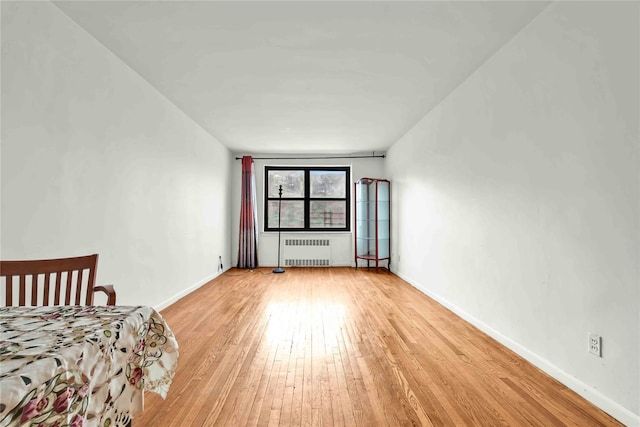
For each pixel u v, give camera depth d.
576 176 1.98
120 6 2.23
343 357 2.45
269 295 4.43
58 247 2.28
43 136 2.15
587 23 1.89
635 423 1.60
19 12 1.97
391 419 1.69
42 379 0.67
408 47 2.76
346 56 2.91
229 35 2.59
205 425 1.64
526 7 2.22
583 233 1.93
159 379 1.22
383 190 6.40
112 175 2.88
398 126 5.05
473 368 2.28
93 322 1.00
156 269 3.66
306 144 6.20
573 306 2.00
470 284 3.27
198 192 4.94
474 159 3.19
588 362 1.90
